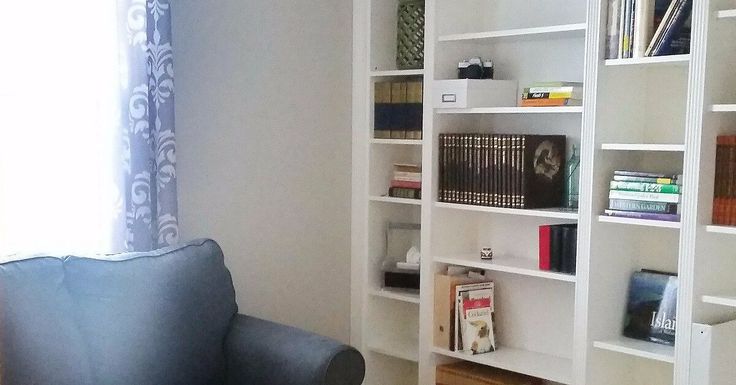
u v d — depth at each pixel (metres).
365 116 4.04
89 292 2.86
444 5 3.67
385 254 4.12
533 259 3.64
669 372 3.29
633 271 3.32
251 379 3.02
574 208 3.44
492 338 3.69
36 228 3.14
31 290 2.71
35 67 3.10
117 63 3.21
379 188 4.07
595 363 3.22
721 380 2.91
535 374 3.38
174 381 2.96
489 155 3.49
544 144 3.44
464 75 3.64
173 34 3.51
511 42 3.69
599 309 3.21
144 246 3.29
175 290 3.01
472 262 3.58
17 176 3.09
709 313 2.95
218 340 3.12
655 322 3.19
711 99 2.85
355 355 2.92
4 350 2.63
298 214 3.98
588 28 3.10
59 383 2.68
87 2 3.18
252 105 3.79
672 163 3.22
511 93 3.64
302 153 3.97
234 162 3.74
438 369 3.73
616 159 3.20
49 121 3.14
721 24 2.85
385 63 4.05
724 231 2.82
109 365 2.81
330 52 4.03
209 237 3.68
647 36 2.98
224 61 3.68
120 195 3.22
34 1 3.08
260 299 3.86
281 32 3.86
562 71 3.53
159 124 3.33
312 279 4.05
